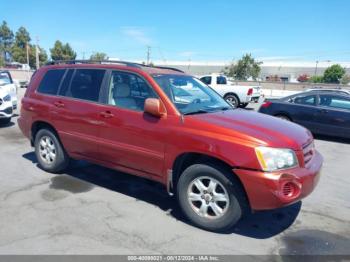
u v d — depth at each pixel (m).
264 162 3.26
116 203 4.36
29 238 3.43
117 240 3.45
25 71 50.72
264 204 3.31
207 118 3.77
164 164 3.90
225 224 3.56
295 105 9.79
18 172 5.52
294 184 3.31
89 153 4.77
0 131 9.01
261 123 3.82
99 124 4.48
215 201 3.62
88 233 3.56
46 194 4.59
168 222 3.87
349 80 68.25
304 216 4.16
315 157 3.95
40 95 5.40
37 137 5.54
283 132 3.64
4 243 3.33
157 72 4.41
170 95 4.07
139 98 4.21
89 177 5.31
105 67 4.67
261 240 3.55
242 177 3.33
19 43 86.25
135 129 4.09
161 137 3.86
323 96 9.48
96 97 4.62
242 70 61.88
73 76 5.04
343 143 9.12
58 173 5.48
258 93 19.20
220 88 18.25
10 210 4.06
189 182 3.75
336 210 4.38
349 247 3.45
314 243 3.52
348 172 6.18
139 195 4.64
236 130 3.48
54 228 3.65
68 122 4.90
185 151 3.66
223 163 3.53
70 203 4.31
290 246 3.45
